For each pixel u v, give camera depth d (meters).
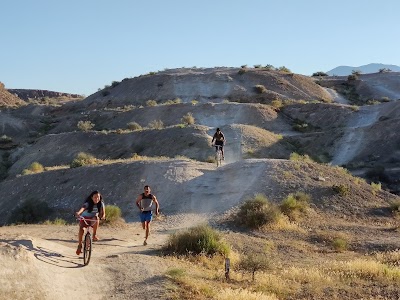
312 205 23.00
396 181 46.75
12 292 8.44
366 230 20.06
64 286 9.41
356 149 57.00
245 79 105.12
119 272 10.63
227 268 11.24
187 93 101.25
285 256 15.97
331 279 11.76
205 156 44.31
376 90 107.19
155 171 27.98
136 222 21.12
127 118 78.69
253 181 25.53
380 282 11.63
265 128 68.50
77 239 15.23
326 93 103.94
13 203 30.83
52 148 60.56
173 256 13.15
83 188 28.45
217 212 21.89
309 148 58.56
